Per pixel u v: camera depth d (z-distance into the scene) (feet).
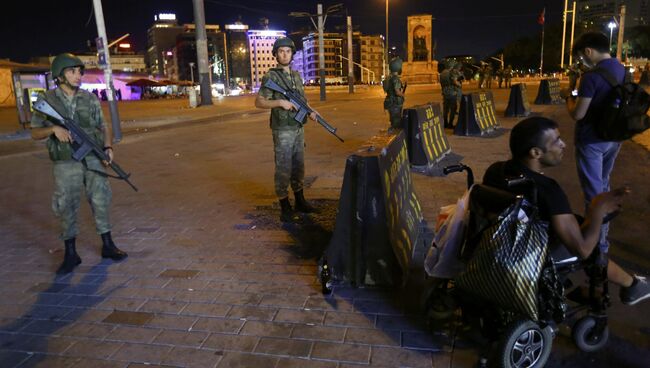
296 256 15.14
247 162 32.12
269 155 34.58
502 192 8.68
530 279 8.23
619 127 11.91
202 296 12.67
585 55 12.68
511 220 8.34
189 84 233.96
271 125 18.31
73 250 14.85
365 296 12.34
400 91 34.42
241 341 10.52
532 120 9.01
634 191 20.88
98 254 15.97
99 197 15.07
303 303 12.08
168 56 652.07
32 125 13.73
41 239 17.84
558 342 10.09
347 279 12.85
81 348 10.54
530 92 104.01
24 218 20.65
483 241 8.59
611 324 10.75
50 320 11.79
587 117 12.73
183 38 555.69
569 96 13.67
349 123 54.29
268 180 26.25
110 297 12.85
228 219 19.22
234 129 53.47
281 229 17.71
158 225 18.85
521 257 8.24
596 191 13.01
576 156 13.30
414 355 9.80
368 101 100.01
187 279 13.75
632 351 9.77
